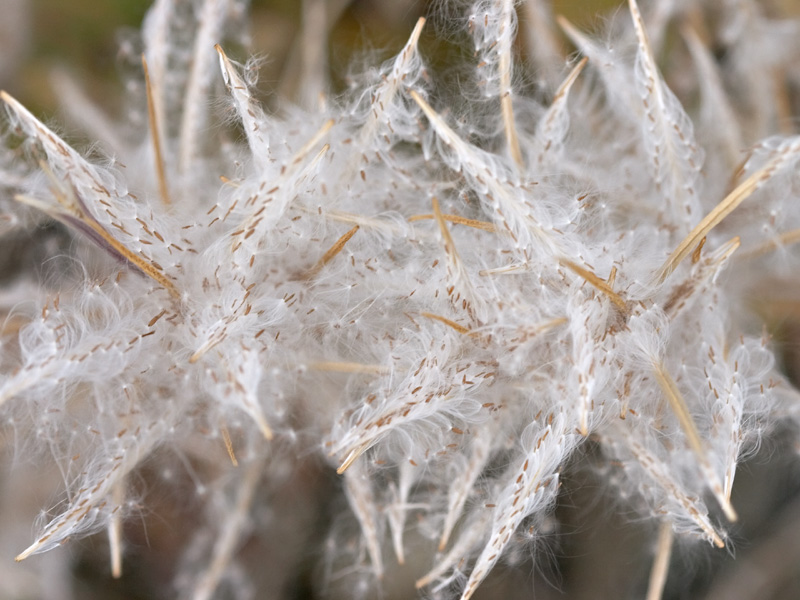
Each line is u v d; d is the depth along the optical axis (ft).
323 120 1.16
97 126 1.24
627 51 1.24
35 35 1.32
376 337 1.12
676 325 1.13
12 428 1.16
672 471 1.12
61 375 1.09
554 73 1.20
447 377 1.09
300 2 1.32
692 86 1.27
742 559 1.29
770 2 1.28
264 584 1.29
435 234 1.13
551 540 1.20
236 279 1.10
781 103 1.26
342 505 1.27
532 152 1.16
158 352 1.11
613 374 1.09
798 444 1.19
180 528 1.29
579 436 1.11
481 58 1.15
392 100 1.13
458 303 1.09
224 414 1.14
